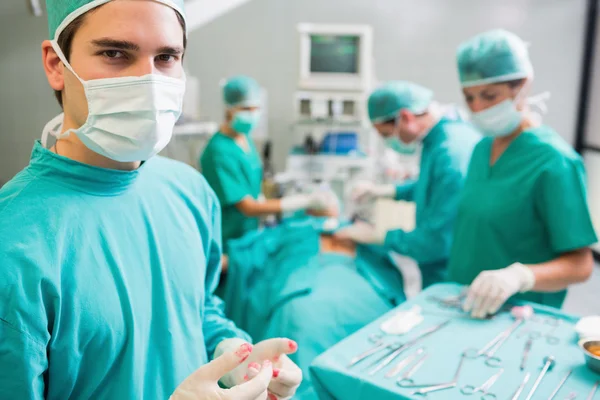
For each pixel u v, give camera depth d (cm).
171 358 87
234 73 354
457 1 352
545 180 149
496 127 159
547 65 360
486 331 129
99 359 77
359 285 193
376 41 356
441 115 220
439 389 105
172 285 89
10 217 71
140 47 75
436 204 204
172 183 96
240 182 246
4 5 199
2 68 204
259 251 226
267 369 76
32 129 211
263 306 204
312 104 271
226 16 346
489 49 154
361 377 110
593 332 122
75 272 74
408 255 210
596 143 358
